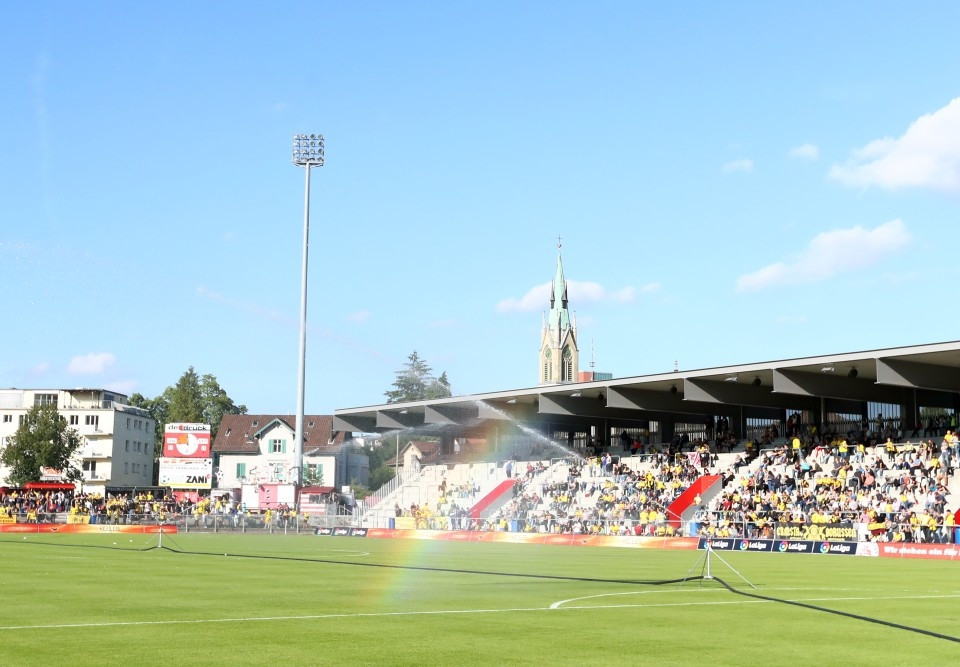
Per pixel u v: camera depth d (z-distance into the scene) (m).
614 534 73.44
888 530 59.66
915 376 64.19
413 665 15.63
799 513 68.38
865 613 23.59
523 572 37.59
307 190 94.12
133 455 162.25
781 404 79.19
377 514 95.00
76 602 24.88
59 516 92.75
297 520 89.38
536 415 95.44
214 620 21.14
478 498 95.31
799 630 20.22
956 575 39.22
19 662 15.58
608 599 26.58
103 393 159.12
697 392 75.38
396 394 171.00
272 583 31.48
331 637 18.61
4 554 48.62
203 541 68.44
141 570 37.50
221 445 158.88
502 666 15.62
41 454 128.12
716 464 82.00
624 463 89.06
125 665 15.38
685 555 54.47
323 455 153.38
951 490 65.38
